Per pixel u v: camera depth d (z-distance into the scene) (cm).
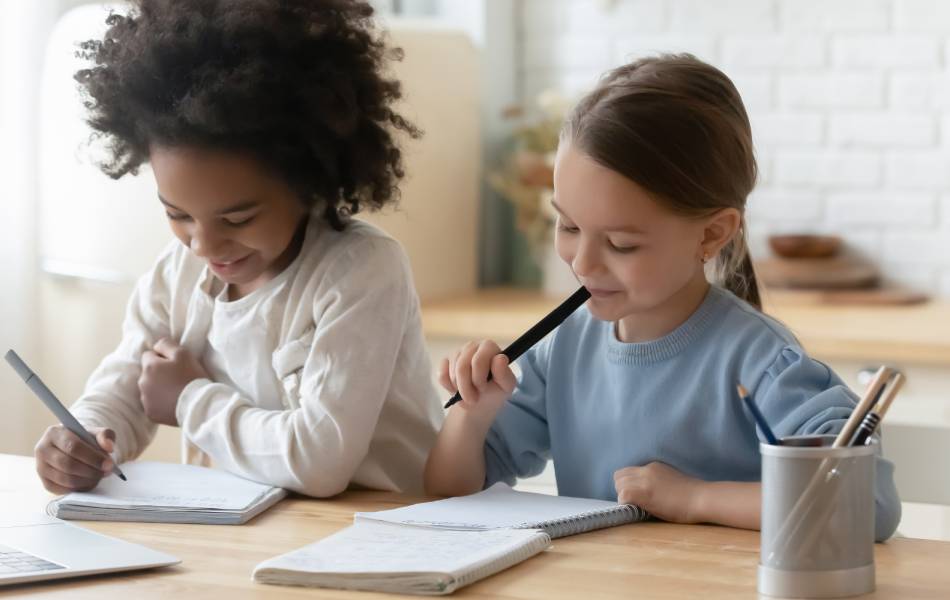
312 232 159
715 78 135
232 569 114
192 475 151
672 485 133
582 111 130
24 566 112
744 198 136
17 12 259
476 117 324
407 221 302
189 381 161
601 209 127
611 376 149
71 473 141
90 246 256
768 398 136
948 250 310
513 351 142
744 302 146
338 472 145
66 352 264
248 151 144
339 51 153
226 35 144
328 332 150
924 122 310
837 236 318
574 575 110
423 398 165
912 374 252
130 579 111
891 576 110
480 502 135
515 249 349
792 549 103
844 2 313
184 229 149
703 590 106
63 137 256
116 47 152
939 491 171
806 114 319
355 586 107
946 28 306
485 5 333
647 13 330
